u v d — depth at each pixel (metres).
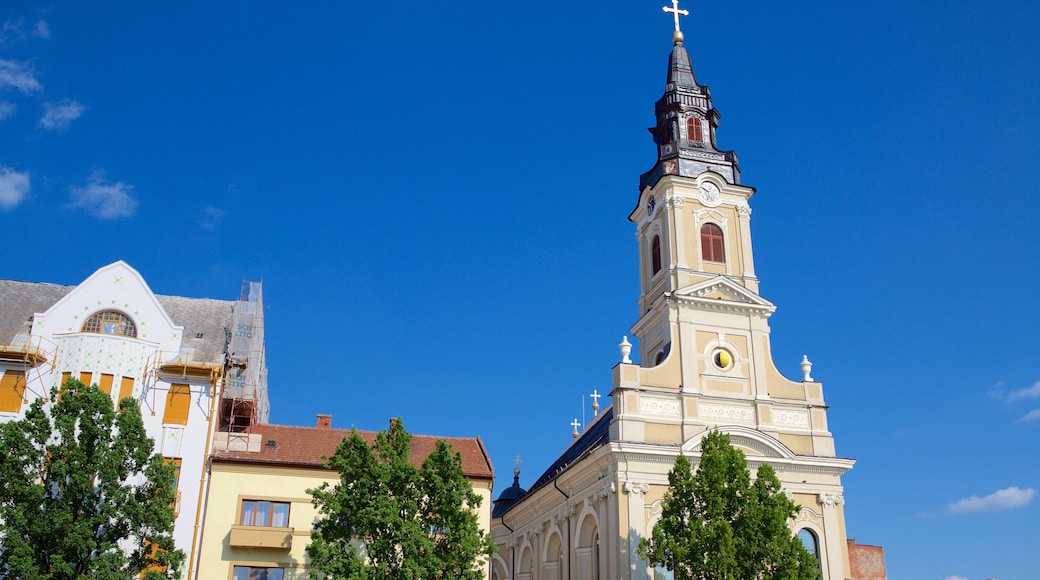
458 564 35.06
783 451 45.78
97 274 44.31
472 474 44.59
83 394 33.59
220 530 40.84
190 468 41.47
